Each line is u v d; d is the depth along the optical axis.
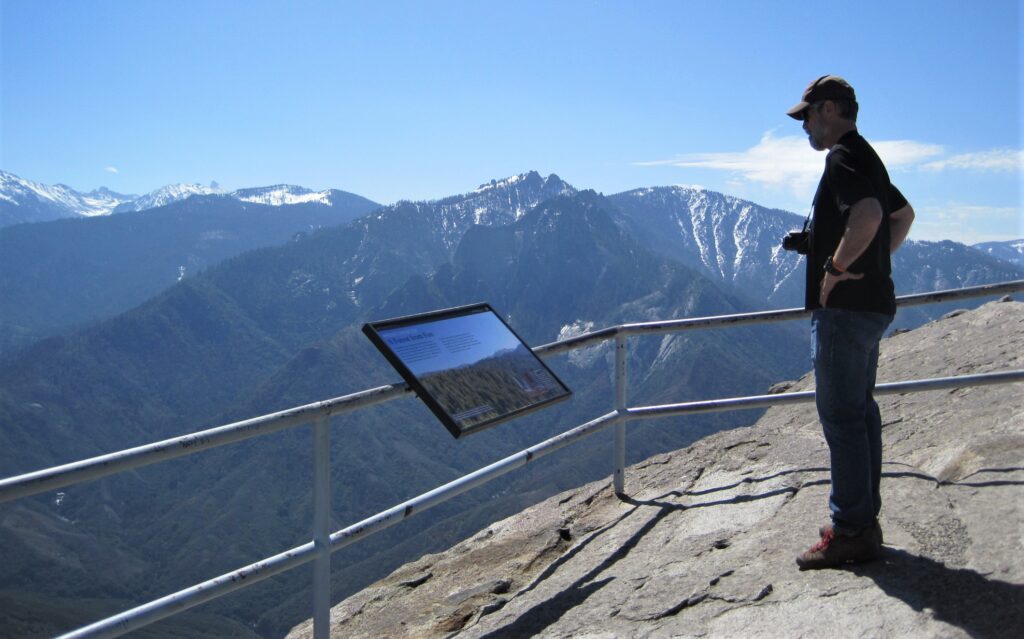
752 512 5.09
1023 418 5.82
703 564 4.54
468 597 5.31
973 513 4.32
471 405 4.29
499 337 4.88
